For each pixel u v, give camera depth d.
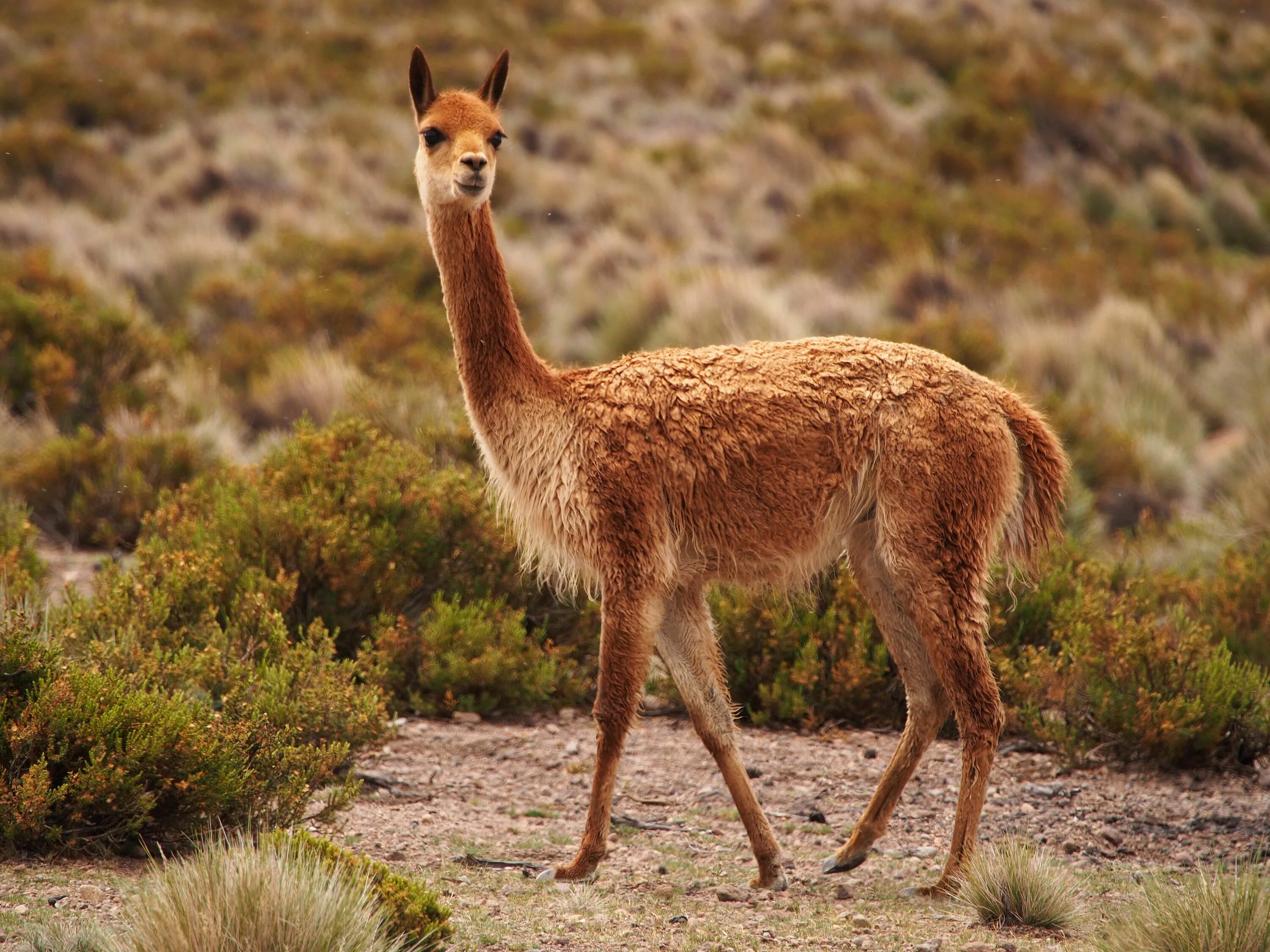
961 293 68.56
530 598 29.58
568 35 115.75
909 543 18.19
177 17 112.00
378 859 18.61
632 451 18.42
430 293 63.72
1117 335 61.72
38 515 36.88
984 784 18.03
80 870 16.72
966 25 121.62
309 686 22.02
